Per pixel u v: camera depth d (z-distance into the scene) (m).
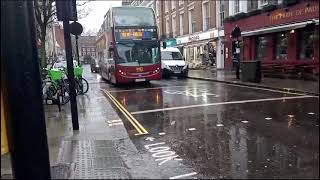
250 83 17.53
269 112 9.86
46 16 17.27
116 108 11.86
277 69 19.89
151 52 19.94
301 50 19.22
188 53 38.34
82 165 5.70
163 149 6.69
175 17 42.44
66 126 8.66
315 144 6.54
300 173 5.11
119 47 19.48
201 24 34.69
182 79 24.08
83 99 14.51
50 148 6.60
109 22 20.34
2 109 3.73
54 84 12.27
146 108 11.59
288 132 7.51
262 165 5.54
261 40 23.05
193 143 7.02
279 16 20.34
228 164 5.66
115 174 5.29
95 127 8.67
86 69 56.50
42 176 4.12
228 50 27.59
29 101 3.96
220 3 31.02
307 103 11.17
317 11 17.11
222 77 22.09
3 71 3.83
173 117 9.80
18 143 3.97
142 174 5.33
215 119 9.23
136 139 7.50
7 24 3.81
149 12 19.98
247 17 23.97
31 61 3.98
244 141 6.98
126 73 19.55
